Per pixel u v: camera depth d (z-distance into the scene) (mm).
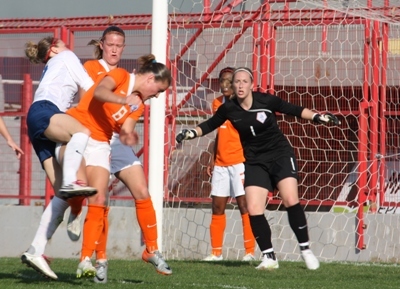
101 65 22016
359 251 31609
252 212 24375
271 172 24219
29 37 35031
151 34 31609
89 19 34469
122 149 20656
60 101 19281
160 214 29922
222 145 29297
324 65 33188
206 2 35969
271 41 33062
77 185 17734
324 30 33125
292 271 23875
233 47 33469
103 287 18766
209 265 26266
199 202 33312
